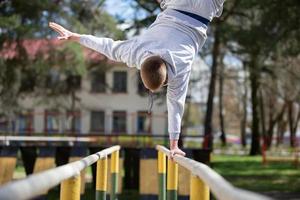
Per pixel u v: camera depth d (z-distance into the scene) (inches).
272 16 469.4
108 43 129.0
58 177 67.8
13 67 659.4
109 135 574.2
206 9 126.0
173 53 119.9
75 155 403.5
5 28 583.2
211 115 854.5
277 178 618.2
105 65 903.7
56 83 965.8
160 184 206.7
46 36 610.2
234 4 599.8
